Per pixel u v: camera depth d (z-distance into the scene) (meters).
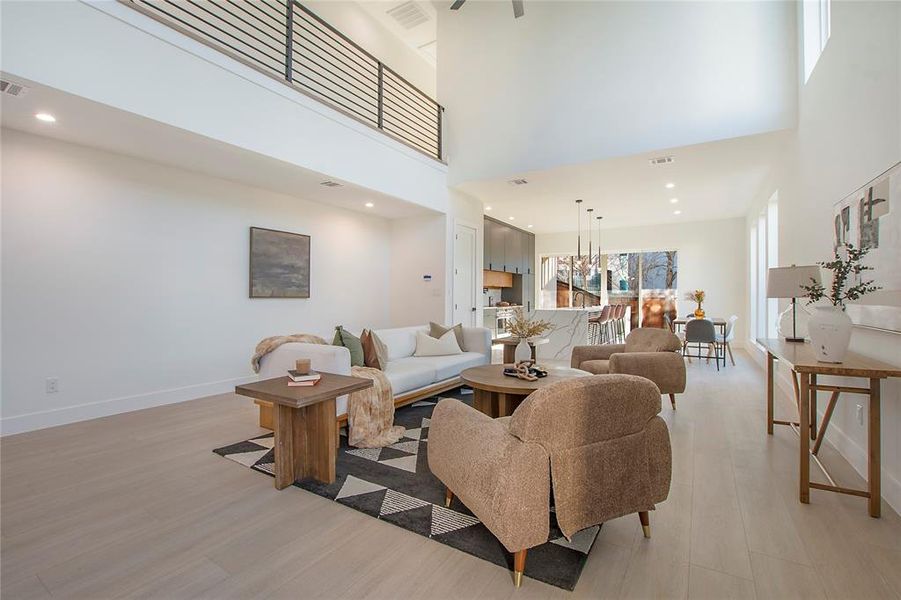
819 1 3.66
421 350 4.76
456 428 2.00
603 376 1.76
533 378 3.14
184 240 4.48
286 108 4.10
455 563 1.76
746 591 1.59
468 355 4.81
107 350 3.92
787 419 3.80
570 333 7.34
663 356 3.98
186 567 1.73
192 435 3.35
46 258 3.57
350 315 6.47
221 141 3.54
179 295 4.45
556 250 11.20
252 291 5.11
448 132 6.38
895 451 2.21
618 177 5.88
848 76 2.79
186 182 4.49
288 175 4.61
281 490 2.42
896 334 2.18
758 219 6.93
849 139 2.77
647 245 9.95
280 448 2.43
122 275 4.02
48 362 3.58
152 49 3.08
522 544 1.59
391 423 3.36
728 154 4.88
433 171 6.19
